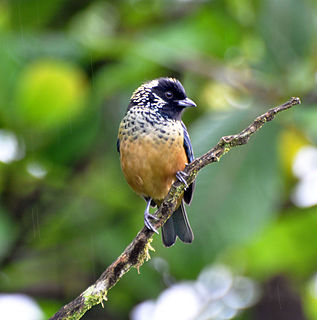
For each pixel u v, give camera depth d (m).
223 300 13.88
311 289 13.86
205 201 10.20
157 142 9.63
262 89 11.76
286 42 11.79
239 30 13.98
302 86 11.54
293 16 11.80
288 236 12.84
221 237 10.09
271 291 13.70
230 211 10.16
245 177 10.38
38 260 12.80
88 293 7.44
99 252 12.21
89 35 13.09
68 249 12.59
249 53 14.00
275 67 11.80
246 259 13.50
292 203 13.09
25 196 12.30
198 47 12.99
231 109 11.05
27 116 11.05
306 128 11.14
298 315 13.63
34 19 13.66
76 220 12.41
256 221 10.16
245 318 13.88
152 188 9.95
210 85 13.58
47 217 12.43
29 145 11.79
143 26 13.91
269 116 7.51
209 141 10.55
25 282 12.83
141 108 10.02
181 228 10.09
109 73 12.09
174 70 12.67
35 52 11.66
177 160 9.73
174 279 13.26
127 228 12.16
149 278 12.70
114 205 12.30
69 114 11.16
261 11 11.84
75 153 11.91
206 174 10.32
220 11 14.02
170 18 13.77
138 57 12.10
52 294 12.92
